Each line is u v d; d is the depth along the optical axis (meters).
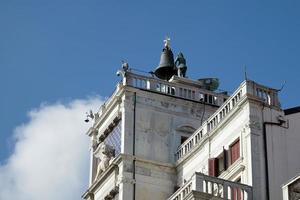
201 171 55.19
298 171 50.03
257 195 48.50
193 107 60.69
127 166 57.44
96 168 62.78
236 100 52.72
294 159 50.34
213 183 47.91
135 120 58.97
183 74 66.00
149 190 57.31
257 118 50.78
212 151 54.34
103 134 62.19
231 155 52.19
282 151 50.28
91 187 61.34
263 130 50.56
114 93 60.78
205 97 61.50
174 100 60.41
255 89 51.62
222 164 53.09
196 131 56.78
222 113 54.09
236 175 50.81
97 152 62.16
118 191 57.62
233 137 52.19
